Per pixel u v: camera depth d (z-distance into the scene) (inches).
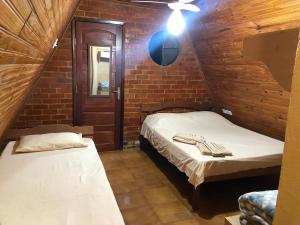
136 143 162.2
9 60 31.6
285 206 19.6
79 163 86.0
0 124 64.9
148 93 158.6
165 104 162.9
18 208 58.2
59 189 67.6
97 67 144.1
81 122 146.4
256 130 147.3
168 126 141.3
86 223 53.2
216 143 113.8
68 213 56.7
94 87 145.9
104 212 57.6
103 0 136.6
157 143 130.7
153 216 91.8
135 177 122.7
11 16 23.8
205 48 148.6
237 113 158.1
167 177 123.4
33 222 53.2
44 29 48.5
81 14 134.2
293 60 23.1
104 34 141.9
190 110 172.1
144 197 104.7
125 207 96.8
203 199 104.4
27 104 132.7
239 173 96.5
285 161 19.4
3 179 72.3
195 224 88.2
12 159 87.7
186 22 146.8
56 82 136.3
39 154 93.6
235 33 116.6
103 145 154.6
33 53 51.0
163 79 160.7
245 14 102.0
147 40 151.3
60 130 117.5
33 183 70.6
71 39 135.2
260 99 130.5
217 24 122.9
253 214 39.6
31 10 30.4
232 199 105.0
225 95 159.9
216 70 152.1
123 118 155.5
